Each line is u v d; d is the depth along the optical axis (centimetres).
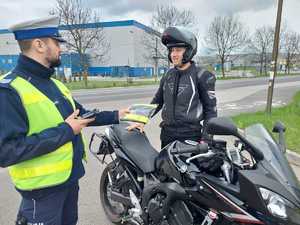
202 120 384
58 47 263
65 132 247
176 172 323
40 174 251
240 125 1001
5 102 233
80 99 1947
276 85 3341
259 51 6203
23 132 237
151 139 875
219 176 295
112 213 435
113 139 416
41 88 254
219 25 5534
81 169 286
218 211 285
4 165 234
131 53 6500
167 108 397
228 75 5981
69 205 294
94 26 3872
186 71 384
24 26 248
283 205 241
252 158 276
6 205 483
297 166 623
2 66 5809
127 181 395
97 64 6525
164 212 324
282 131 326
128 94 2306
